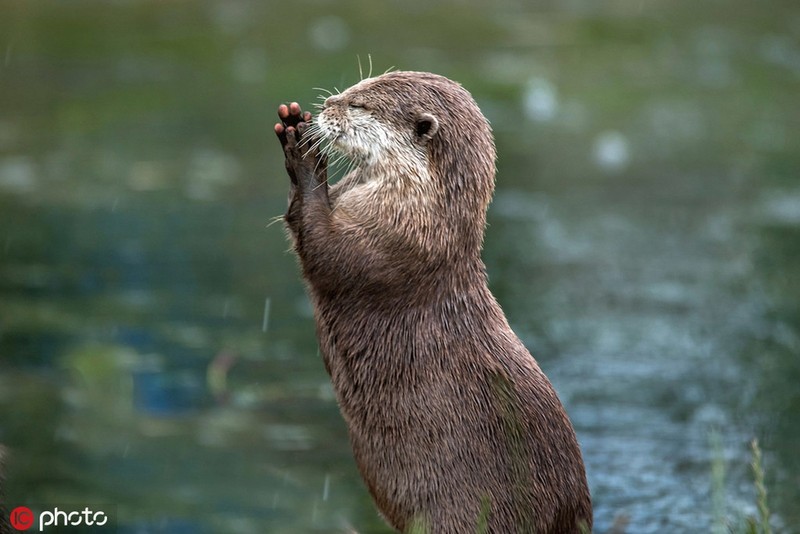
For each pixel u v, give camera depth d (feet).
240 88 89.61
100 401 48.96
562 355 53.67
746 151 83.15
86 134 80.89
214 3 113.09
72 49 98.43
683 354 53.98
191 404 49.24
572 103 90.63
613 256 65.36
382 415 32.12
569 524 31.91
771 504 40.93
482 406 31.53
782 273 63.67
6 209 68.69
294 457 45.42
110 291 59.52
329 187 34.88
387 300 32.19
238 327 56.49
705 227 69.77
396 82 33.96
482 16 112.16
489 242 66.85
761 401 49.55
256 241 66.80
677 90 95.09
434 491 31.53
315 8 111.86
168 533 39.40
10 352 52.26
